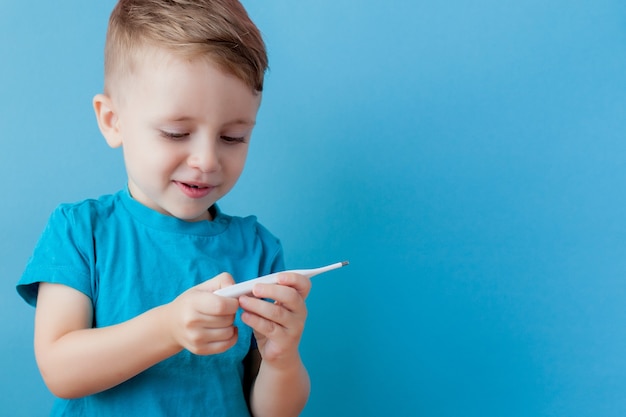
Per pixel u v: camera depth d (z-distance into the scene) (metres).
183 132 0.87
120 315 0.92
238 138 0.91
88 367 0.86
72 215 0.95
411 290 1.27
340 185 1.29
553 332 1.24
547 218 1.24
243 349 0.98
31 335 1.26
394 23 1.27
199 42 0.86
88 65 1.28
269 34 1.29
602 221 1.24
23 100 1.27
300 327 0.86
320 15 1.28
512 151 1.25
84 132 1.28
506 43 1.25
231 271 0.99
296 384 0.98
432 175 1.27
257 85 0.90
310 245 1.29
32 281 0.91
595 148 1.24
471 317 1.26
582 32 1.24
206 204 0.93
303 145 1.29
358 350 1.28
